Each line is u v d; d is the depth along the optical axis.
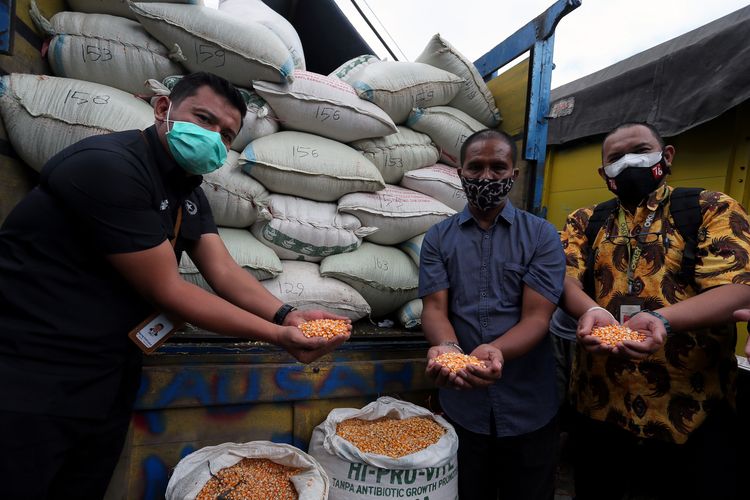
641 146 1.34
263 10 2.20
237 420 1.47
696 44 2.27
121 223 0.89
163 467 1.39
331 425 1.44
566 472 2.19
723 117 2.20
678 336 1.28
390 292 1.92
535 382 1.35
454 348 1.26
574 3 1.92
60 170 0.89
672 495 1.65
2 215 1.42
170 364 1.38
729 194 2.15
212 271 1.27
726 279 1.16
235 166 1.72
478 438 1.39
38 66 1.63
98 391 0.98
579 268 1.49
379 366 1.61
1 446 0.86
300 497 1.19
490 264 1.36
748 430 1.52
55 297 0.92
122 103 1.54
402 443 1.39
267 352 1.47
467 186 1.35
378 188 1.92
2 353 0.89
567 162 3.21
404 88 2.06
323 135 1.96
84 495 1.08
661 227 1.32
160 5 1.63
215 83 1.02
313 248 1.81
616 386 1.38
